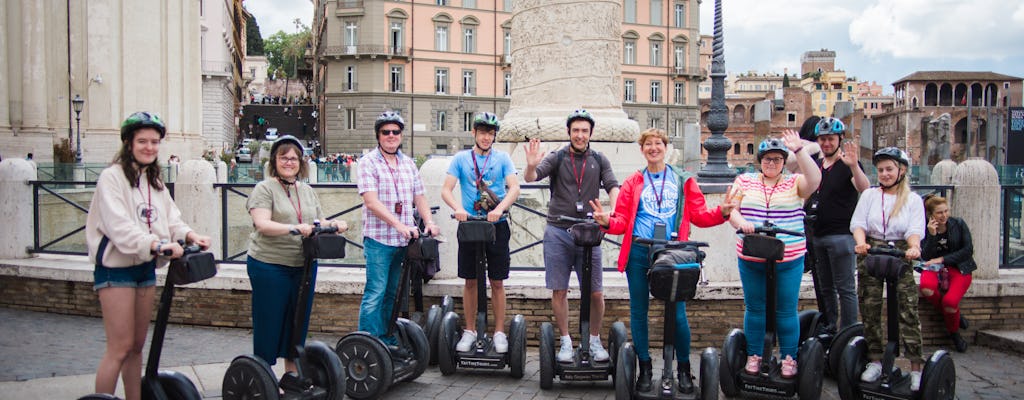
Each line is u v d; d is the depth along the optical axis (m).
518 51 11.39
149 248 4.44
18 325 8.22
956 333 7.74
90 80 37.56
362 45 62.75
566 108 10.92
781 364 5.99
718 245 7.80
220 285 8.24
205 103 65.56
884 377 5.73
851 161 6.34
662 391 5.55
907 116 80.62
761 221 5.89
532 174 6.22
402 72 64.31
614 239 9.89
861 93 128.12
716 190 13.21
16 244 9.24
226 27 73.88
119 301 4.62
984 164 8.11
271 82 126.94
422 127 65.25
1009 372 7.02
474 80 67.19
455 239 8.00
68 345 7.43
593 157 6.41
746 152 82.19
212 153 48.12
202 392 6.09
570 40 10.89
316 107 86.50
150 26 41.34
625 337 6.29
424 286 7.77
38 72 32.72
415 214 7.79
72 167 26.91
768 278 5.66
